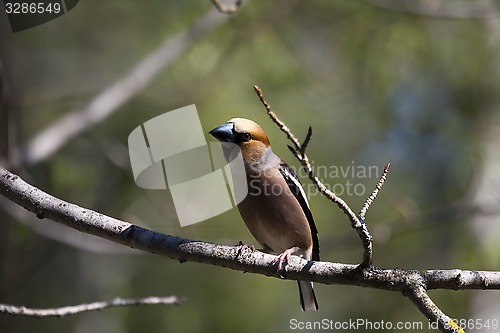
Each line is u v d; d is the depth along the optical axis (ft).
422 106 49.57
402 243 49.67
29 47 50.90
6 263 41.27
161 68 45.98
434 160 50.24
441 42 48.88
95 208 45.37
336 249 46.09
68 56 52.03
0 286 41.14
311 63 49.16
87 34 52.08
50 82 51.29
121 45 52.16
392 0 46.96
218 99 45.29
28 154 41.75
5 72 44.11
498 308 42.70
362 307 47.91
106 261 52.19
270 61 47.32
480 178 47.55
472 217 45.73
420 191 50.24
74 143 47.32
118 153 44.98
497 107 49.49
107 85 50.67
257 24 47.88
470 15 46.16
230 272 46.88
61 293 52.39
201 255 22.82
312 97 48.57
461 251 45.98
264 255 22.97
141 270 48.67
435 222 44.32
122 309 48.42
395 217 47.78
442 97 49.65
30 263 45.70
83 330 51.55
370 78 48.85
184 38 46.42
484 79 49.42
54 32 51.47
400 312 47.26
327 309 47.78
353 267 22.11
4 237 40.78
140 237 22.90
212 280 47.06
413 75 49.34
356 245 44.62
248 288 46.47
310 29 49.60
